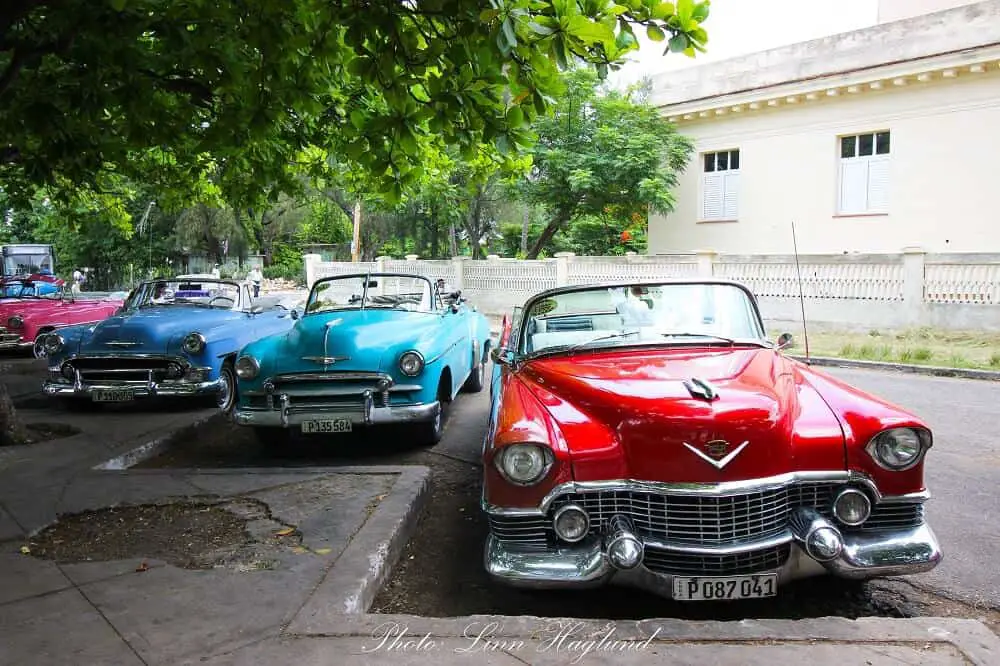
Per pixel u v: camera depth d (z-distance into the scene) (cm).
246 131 516
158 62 523
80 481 504
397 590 360
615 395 331
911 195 1739
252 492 473
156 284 956
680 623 285
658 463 304
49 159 576
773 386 342
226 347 806
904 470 310
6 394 637
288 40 412
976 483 518
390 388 591
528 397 360
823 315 1500
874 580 361
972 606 335
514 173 811
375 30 365
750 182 2009
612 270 1778
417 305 738
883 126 1770
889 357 1155
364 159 475
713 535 300
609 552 295
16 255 2709
